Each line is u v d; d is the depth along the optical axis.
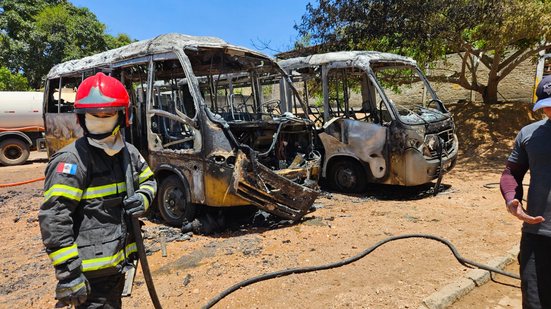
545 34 9.34
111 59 6.44
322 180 8.21
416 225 5.36
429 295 3.40
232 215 5.98
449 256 4.27
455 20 10.12
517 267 4.05
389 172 6.79
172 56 5.54
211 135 5.04
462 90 15.77
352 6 11.38
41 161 15.06
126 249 2.37
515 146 2.59
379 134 6.83
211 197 5.07
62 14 24.70
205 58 6.43
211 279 3.89
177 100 6.73
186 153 5.28
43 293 3.78
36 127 14.27
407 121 6.72
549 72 13.34
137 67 6.43
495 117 12.67
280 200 5.25
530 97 13.98
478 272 3.78
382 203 6.66
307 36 12.73
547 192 2.35
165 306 3.40
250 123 5.50
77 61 7.75
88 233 2.20
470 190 7.41
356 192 7.36
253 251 4.57
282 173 5.50
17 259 4.70
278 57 13.52
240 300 3.46
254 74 7.82
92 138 2.18
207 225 5.26
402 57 8.02
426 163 6.66
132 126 6.38
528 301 2.45
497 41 10.09
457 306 3.33
